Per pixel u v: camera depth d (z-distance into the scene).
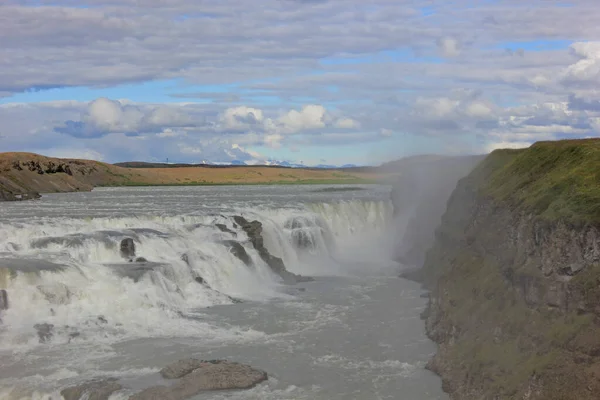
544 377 22.16
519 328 26.12
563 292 24.50
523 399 22.45
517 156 43.72
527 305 26.78
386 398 27.33
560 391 21.39
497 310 29.17
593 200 26.03
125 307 38.84
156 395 26.45
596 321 22.33
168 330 36.88
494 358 26.27
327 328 37.81
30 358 31.11
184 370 29.20
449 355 29.94
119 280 40.69
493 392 24.06
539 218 28.22
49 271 38.97
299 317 40.41
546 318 24.88
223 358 32.09
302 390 28.09
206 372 28.62
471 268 35.94
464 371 27.55
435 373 29.95
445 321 34.03
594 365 21.11
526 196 33.00
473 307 31.56
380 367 31.00
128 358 31.58
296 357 32.44
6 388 27.23
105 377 28.77
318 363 31.56
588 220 24.73
